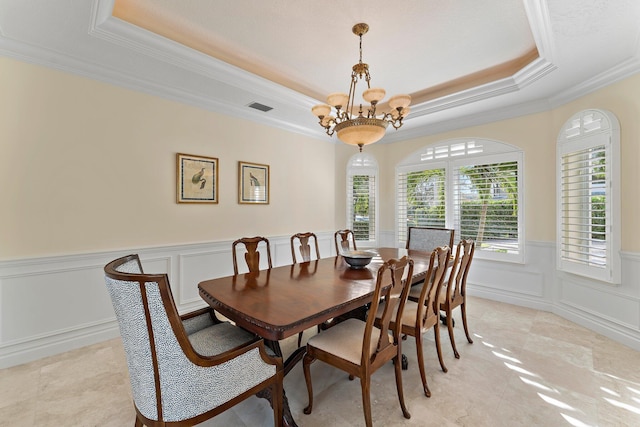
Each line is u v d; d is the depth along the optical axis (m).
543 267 3.40
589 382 1.98
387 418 1.64
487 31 2.35
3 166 2.19
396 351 1.67
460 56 2.73
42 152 2.34
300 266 2.58
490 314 3.27
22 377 2.05
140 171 2.86
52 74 2.38
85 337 2.53
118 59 2.45
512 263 3.64
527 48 2.61
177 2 2.02
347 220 5.04
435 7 2.06
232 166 3.61
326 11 2.11
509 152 3.63
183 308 3.17
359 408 1.74
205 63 2.61
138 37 2.21
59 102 2.41
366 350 1.47
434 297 2.10
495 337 2.69
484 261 3.88
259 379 1.41
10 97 2.21
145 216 2.90
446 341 2.62
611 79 2.64
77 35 2.12
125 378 2.04
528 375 2.07
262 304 1.59
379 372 2.14
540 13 1.92
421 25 2.27
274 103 3.44
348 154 5.07
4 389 1.91
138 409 1.25
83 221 2.54
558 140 3.13
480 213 3.88
